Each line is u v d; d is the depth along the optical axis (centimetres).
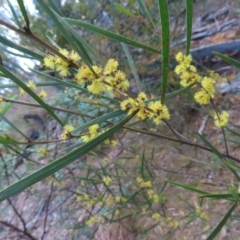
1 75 14
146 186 36
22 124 69
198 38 69
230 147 46
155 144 53
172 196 46
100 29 14
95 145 12
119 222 45
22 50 14
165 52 12
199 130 51
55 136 56
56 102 55
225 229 38
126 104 15
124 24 61
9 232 54
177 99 53
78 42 15
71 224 51
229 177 43
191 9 13
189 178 47
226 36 65
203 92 15
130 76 61
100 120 16
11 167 44
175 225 39
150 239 44
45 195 53
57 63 13
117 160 52
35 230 54
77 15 66
